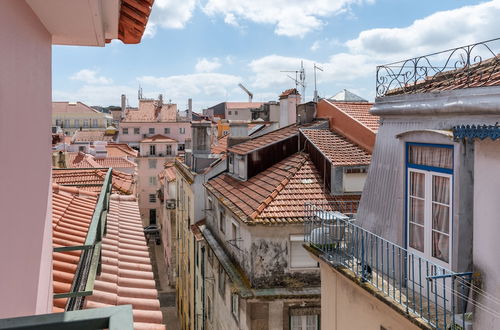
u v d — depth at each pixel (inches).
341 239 347.6
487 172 218.2
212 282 762.8
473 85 236.2
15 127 124.3
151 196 2420.0
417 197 279.7
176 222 1390.3
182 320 1192.8
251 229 519.2
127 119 2645.2
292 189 577.3
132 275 285.9
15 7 126.7
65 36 189.3
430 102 257.9
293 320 509.0
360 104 758.5
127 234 376.5
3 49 112.3
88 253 230.4
